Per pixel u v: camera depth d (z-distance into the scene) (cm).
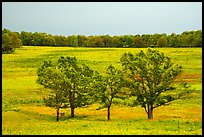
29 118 4981
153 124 4050
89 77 5194
